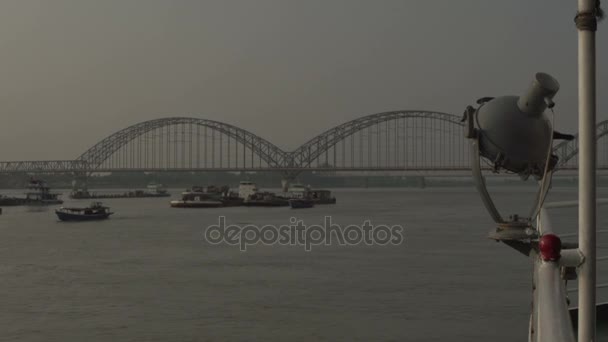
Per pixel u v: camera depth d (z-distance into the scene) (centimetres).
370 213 15950
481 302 4169
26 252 7662
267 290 4759
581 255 482
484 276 5284
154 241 8944
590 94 482
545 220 608
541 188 557
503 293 4484
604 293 3825
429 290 4653
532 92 553
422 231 10300
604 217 12738
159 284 5119
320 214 15588
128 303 4322
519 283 4900
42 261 6769
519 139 562
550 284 442
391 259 6575
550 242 457
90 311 4069
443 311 3906
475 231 10250
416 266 5991
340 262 6388
